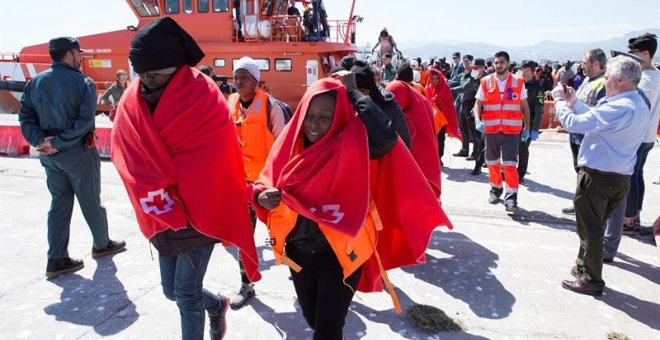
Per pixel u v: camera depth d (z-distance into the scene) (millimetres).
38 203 6457
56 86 3857
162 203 2363
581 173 3844
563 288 4043
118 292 3896
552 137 12008
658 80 4984
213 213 2455
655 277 4254
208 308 2930
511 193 6102
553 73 18516
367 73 3268
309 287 2484
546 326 3432
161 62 2270
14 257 4625
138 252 4742
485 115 6188
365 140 2283
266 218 2621
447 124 8039
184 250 2490
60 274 4180
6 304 3697
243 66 3719
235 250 4824
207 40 13719
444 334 3318
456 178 8047
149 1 13961
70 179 4148
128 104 2418
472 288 4039
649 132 5035
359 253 2377
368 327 3400
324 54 13516
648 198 6863
